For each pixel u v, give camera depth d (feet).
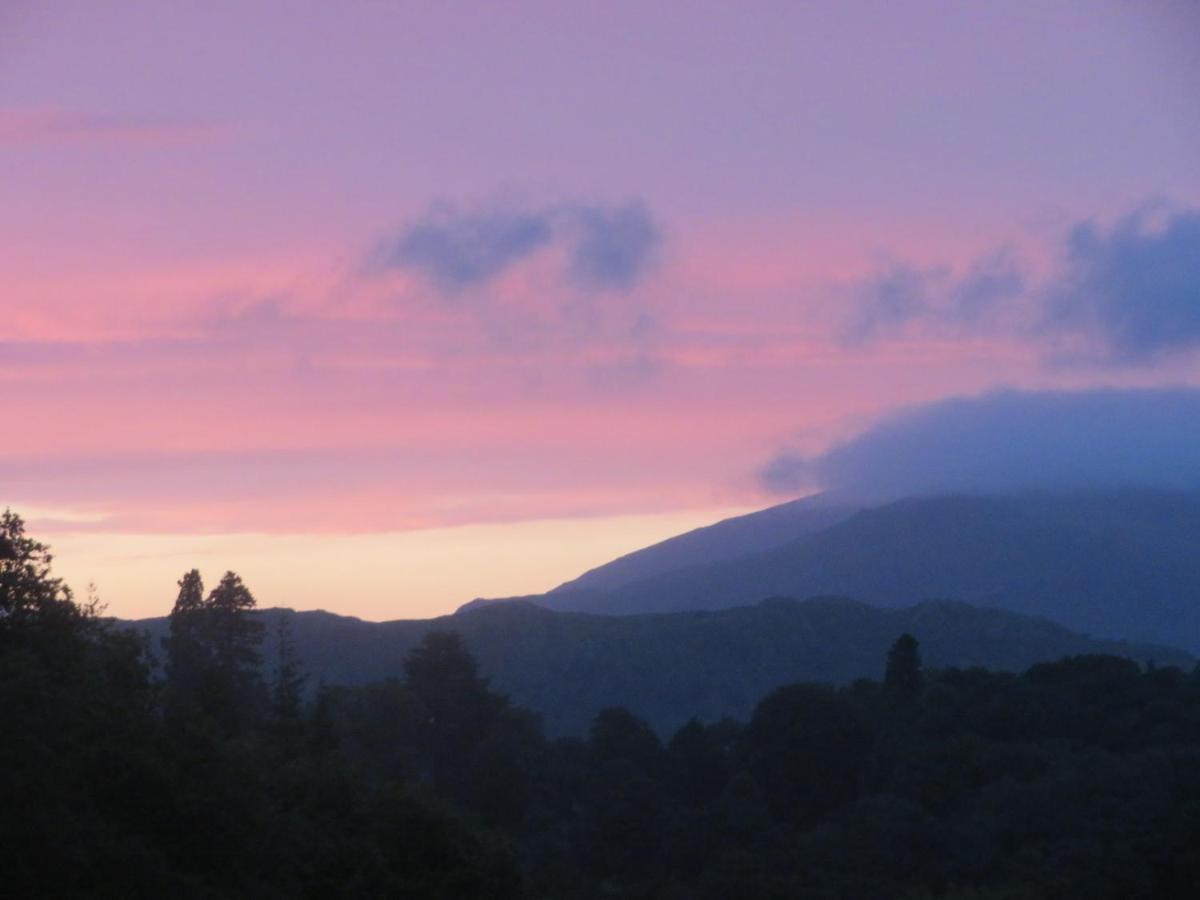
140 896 36.37
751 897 89.20
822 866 92.02
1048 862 83.51
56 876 33.94
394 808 54.13
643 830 101.35
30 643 47.29
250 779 44.98
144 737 42.29
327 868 48.60
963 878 86.84
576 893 89.71
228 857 41.65
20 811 34.24
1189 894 76.89
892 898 86.02
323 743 77.10
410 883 51.11
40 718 39.55
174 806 40.27
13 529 50.29
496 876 55.57
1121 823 85.05
